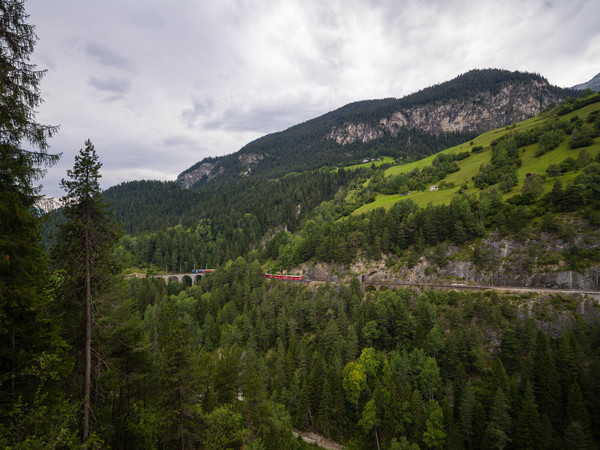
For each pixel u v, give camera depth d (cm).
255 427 3712
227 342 8962
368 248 12306
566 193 9412
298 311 10025
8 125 1503
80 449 1714
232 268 14075
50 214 1725
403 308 8375
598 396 5300
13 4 1468
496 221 10281
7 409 1434
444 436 5538
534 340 6856
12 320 1508
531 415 5297
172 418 2575
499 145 17450
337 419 6694
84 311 2198
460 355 7125
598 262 8188
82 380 2238
